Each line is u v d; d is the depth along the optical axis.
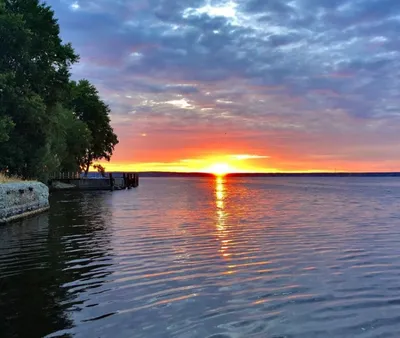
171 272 9.53
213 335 5.83
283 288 8.20
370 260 10.87
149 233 15.95
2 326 6.15
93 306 7.07
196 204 33.81
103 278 8.98
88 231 16.53
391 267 10.04
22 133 32.44
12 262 10.62
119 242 13.78
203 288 8.20
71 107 62.75
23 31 30.27
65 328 6.07
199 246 13.00
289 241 13.97
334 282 8.66
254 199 42.16
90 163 69.62
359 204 34.38
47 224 18.95
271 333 5.91
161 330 6.01
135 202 35.50
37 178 34.84
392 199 42.22
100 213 24.72
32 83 33.19
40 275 9.23
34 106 30.30
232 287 8.27
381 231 16.53
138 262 10.61
